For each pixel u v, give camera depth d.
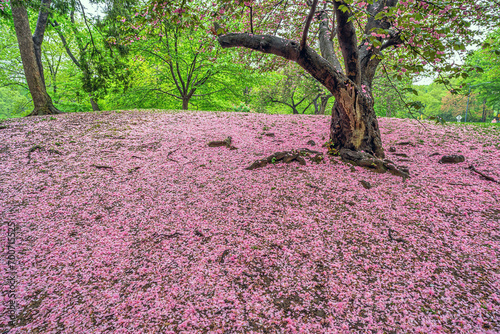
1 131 7.30
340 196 4.25
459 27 3.72
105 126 8.08
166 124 8.63
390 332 2.04
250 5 3.88
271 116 10.77
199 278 2.74
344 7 3.36
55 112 10.37
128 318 2.28
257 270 2.82
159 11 3.48
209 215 3.94
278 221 3.70
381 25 5.26
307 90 18.47
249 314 2.27
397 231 3.33
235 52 7.43
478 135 7.42
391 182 4.64
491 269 2.61
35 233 3.52
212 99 17.97
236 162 5.78
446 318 2.12
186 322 2.21
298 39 7.25
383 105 17.19
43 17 9.98
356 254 2.98
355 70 5.16
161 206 4.22
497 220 3.35
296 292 2.51
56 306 2.44
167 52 13.28
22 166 5.44
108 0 8.22
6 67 17.30
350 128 5.40
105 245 3.33
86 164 5.63
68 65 19.30
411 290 2.44
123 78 10.35
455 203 3.85
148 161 5.88
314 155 5.67
